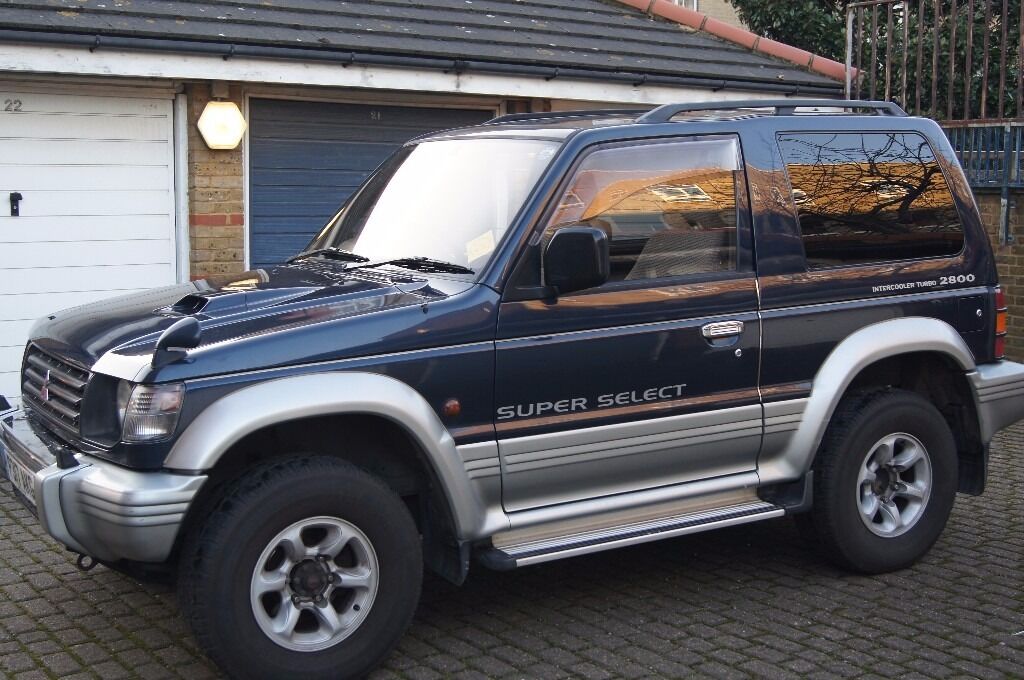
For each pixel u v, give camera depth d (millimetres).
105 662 4602
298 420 4383
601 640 4859
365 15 9742
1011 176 10844
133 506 4000
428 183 5402
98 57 8109
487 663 4625
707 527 5023
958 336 5727
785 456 5316
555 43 10445
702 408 5035
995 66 13203
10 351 8562
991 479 7508
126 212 8859
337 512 4305
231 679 4203
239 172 9219
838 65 12031
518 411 4645
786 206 5285
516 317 4625
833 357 5359
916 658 4680
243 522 4121
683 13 11969
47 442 4555
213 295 4715
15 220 8492
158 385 4074
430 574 5688
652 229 4965
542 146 4996
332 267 5254
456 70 9469
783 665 4602
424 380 4441
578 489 4836
